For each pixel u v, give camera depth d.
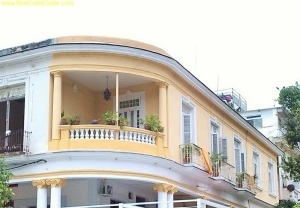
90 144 17.28
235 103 35.12
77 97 19.38
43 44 18.09
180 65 19.58
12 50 18.48
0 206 14.15
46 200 17.39
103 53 17.92
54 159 17.25
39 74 18.16
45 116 17.75
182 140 20.12
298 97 22.97
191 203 21.56
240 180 24.47
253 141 28.70
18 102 18.97
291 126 23.05
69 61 17.83
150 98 19.58
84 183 18.80
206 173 20.44
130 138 17.81
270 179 31.27
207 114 22.73
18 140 17.91
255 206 27.55
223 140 23.75
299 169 22.20
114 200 19.38
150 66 18.70
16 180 17.59
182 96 20.44
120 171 17.36
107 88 20.09
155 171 18.05
